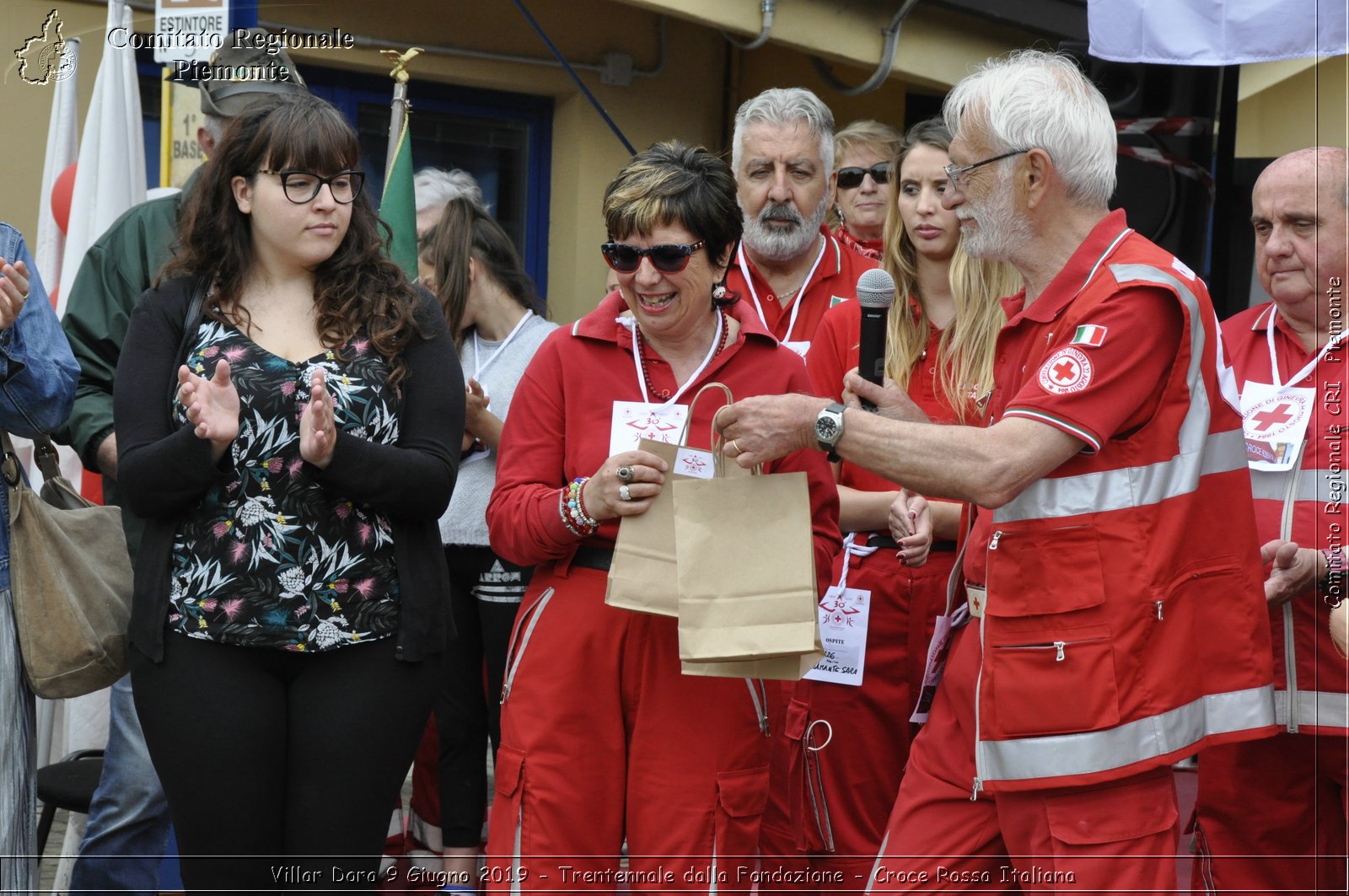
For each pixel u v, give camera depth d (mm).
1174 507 5727
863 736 8281
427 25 15375
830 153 9305
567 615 6406
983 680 5922
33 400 6648
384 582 6441
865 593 8180
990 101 5941
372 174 15680
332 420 6078
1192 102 13055
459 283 9688
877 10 16312
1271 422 7914
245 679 6254
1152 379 5660
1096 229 5953
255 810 6219
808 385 6754
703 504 5992
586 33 16547
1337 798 7898
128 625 6805
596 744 6363
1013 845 5980
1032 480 5641
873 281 6367
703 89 17750
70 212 10680
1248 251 15648
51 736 10539
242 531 6277
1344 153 7754
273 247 6566
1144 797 5738
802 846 8391
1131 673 5645
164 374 6430
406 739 6457
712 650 5887
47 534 6746
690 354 6645
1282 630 7719
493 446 9195
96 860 8125
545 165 16891
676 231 6273
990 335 8133
